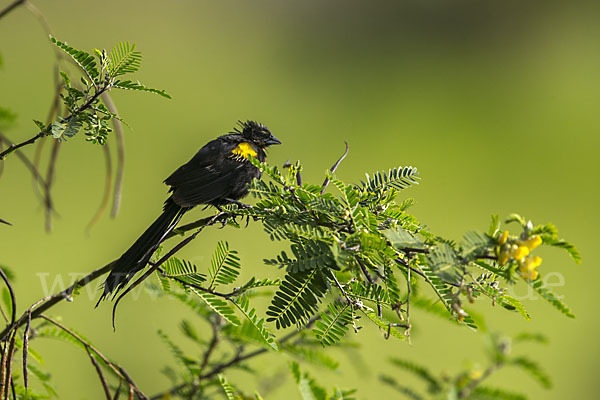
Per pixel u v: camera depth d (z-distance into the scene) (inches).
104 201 220.4
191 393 221.3
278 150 791.1
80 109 161.2
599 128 985.5
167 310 409.4
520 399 251.8
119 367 175.5
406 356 387.2
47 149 634.2
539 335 272.4
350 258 140.9
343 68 1070.4
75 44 858.1
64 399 350.0
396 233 137.5
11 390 166.9
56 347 385.4
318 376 358.3
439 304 214.1
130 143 681.0
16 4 208.5
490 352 267.7
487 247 131.8
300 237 152.9
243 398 214.2
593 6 1312.7
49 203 222.1
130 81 161.6
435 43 1214.3
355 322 151.6
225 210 164.6
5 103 661.9
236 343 226.2
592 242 739.4
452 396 246.8
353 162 820.0
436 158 882.8
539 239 130.0
